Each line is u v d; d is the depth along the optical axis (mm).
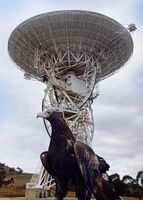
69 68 53000
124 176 81875
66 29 50781
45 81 55125
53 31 51094
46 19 50094
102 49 53344
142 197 75875
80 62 52125
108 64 56250
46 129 48219
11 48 55625
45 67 52688
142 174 81500
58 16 49625
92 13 49344
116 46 53688
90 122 52125
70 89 51938
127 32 52219
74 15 49406
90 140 50938
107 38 52438
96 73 53094
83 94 52500
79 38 51531
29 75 59812
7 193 78438
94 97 53875
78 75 55125
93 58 53375
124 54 55719
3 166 103375
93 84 51750
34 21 50688
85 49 52375
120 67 59000
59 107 51312
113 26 51156
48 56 53094
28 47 54031
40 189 50906
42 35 51875
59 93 52625
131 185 80375
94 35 51562
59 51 52344
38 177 52562
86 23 50219
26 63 57312
